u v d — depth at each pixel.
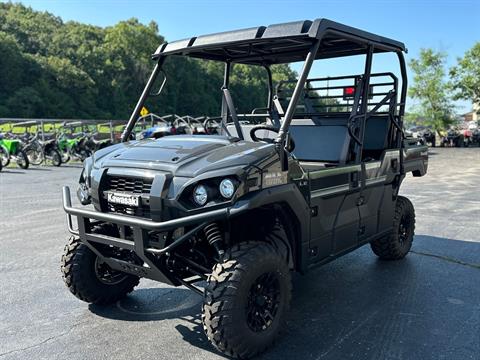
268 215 3.32
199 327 3.49
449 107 34.59
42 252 5.36
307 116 4.92
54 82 67.56
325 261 3.68
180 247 3.24
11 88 63.59
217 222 3.11
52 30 89.00
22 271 4.71
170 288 4.30
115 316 3.68
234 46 3.89
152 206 2.90
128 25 83.19
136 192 3.04
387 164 4.52
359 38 3.77
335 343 3.22
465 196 9.70
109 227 3.40
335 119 4.73
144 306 3.88
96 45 81.06
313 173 3.44
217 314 2.81
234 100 5.08
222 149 3.11
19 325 3.50
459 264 5.03
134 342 3.25
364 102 4.15
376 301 4.00
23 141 16.12
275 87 5.30
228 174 2.80
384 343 3.22
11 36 70.38
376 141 4.82
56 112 63.97
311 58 3.25
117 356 3.05
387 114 4.81
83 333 3.38
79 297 3.74
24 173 13.37
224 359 3.02
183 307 3.87
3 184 11.07
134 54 79.88
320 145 4.43
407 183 11.95
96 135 17.58
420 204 8.70
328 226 3.68
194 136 3.60
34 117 61.25
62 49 77.56
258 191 2.89
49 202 8.59
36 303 3.92
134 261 3.33
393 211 4.83
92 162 3.44
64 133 17.23
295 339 3.28
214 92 59.06
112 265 3.39
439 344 3.21
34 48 75.62
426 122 34.91
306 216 3.34
